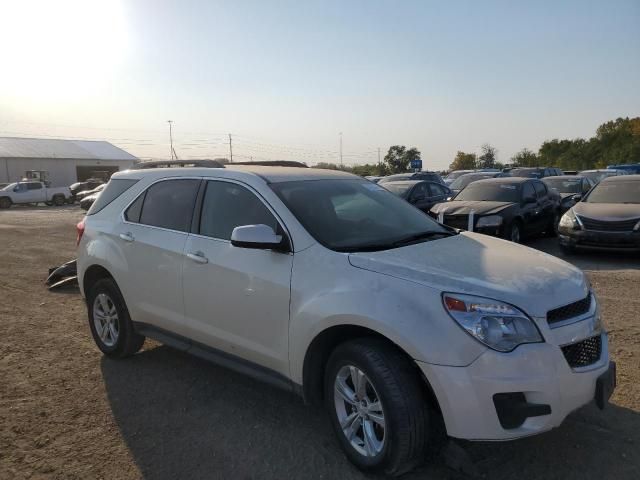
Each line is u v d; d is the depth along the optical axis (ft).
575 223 32.89
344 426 11.02
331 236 12.19
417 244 12.49
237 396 14.30
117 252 16.14
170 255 14.48
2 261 37.09
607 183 36.63
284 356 11.90
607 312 20.51
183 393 14.51
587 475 10.42
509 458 11.03
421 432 9.95
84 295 17.88
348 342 10.74
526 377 9.32
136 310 15.80
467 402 9.34
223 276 13.05
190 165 21.17
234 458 11.31
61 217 82.99
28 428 12.64
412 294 10.02
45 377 15.69
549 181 55.16
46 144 204.95
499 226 35.55
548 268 11.32
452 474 10.54
